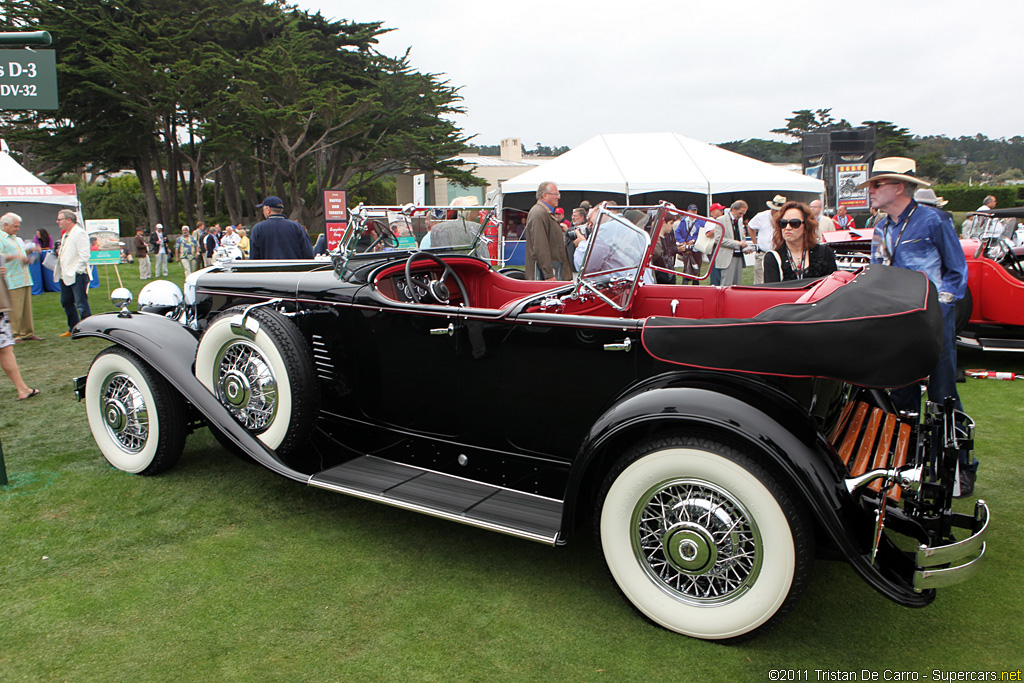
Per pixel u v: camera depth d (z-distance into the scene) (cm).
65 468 386
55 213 1641
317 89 3253
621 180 1430
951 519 227
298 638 231
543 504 273
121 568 276
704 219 379
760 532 214
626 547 239
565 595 259
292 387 309
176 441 360
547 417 271
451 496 280
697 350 224
